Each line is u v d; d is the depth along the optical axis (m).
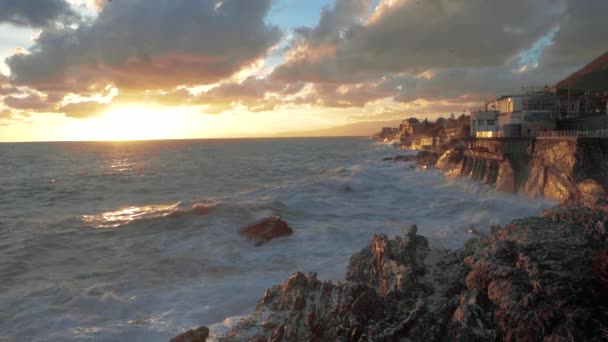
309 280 13.49
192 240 29.38
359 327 10.49
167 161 137.25
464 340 10.15
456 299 12.02
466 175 61.62
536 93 70.06
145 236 30.91
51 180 80.94
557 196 39.56
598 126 49.03
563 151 40.38
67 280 22.11
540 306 10.31
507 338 10.03
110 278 22.36
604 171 36.50
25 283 21.66
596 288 10.90
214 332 14.37
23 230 34.41
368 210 40.75
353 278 14.98
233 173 92.25
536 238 14.30
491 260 12.43
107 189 66.12
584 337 9.45
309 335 10.73
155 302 18.75
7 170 106.62
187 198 55.41
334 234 30.06
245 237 29.33
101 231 32.91
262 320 12.31
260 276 21.94
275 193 52.44
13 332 16.16
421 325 10.54
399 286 12.58
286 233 29.66
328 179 63.34
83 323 16.88
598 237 14.05
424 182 62.84
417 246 16.16
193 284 21.02
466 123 107.81
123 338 15.41
